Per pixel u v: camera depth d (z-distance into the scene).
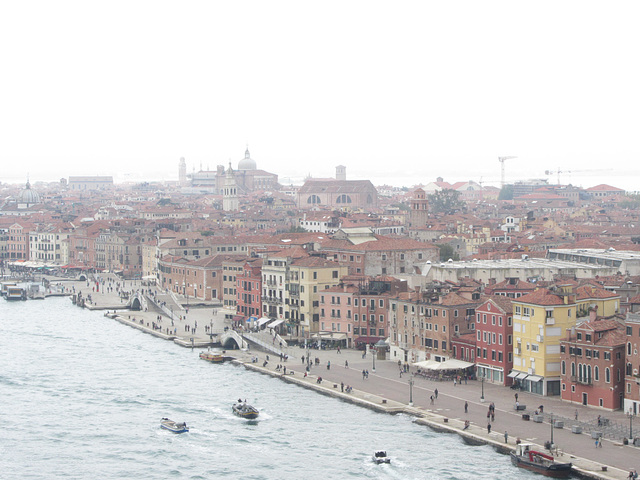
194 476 171.62
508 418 191.62
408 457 175.75
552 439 175.00
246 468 174.38
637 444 171.88
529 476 164.50
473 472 167.12
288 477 169.38
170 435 194.00
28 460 181.50
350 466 172.88
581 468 161.62
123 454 183.75
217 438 191.12
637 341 187.00
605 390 193.38
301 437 189.50
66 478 172.38
